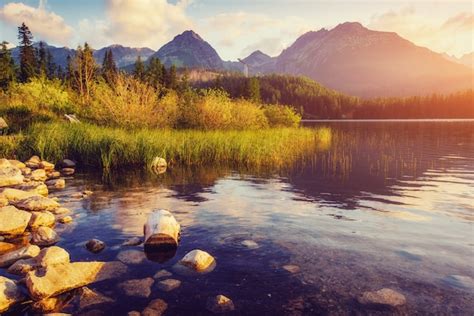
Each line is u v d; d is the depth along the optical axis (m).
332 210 8.19
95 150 15.86
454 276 4.73
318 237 6.27
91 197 9.54
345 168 15.19
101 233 6.56
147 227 6.14
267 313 3.90
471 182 11.98
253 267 5.05
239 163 16.41
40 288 4.20
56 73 88.00
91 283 4.61
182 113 25.80
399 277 4.70
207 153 17.33
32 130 19.00
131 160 15.95
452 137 35.38
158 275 4.82
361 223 7.13
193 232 6.59
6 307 4.00
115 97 22.59
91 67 49.22
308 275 4.78
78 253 5.60
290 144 23.89
